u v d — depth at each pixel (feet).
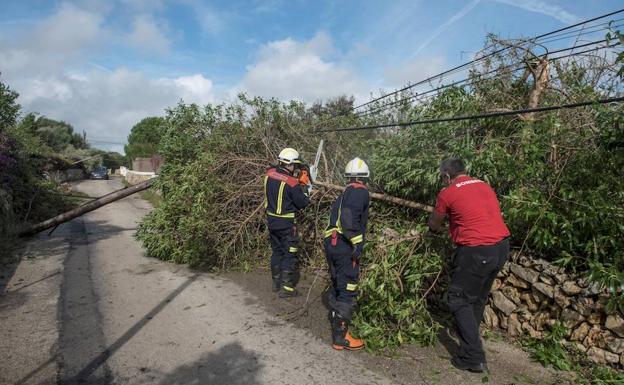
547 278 11.83
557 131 12.59
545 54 14.84
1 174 32.65
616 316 10.45
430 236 13.51
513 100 15.60
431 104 17.20
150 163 135.64
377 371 10.87
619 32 11.84
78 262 22.03
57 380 10.23
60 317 14.28
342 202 12.56
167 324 13.71
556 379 10.52
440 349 12.17
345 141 21.67
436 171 13.85
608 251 11.12
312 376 10.57
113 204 50.67
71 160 125.80
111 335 12.83
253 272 20.16
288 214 16.78
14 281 18.48
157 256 22.67
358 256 12.23
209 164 20.88
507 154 12.88
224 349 11.96
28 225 29.58
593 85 14.61
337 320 12.07
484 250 10.40
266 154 22.44
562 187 11.67
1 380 10.19
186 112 23.66
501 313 13.10
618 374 10.16
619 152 11.05
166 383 10.16
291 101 24.12
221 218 20.51
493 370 10.94
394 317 13.44
